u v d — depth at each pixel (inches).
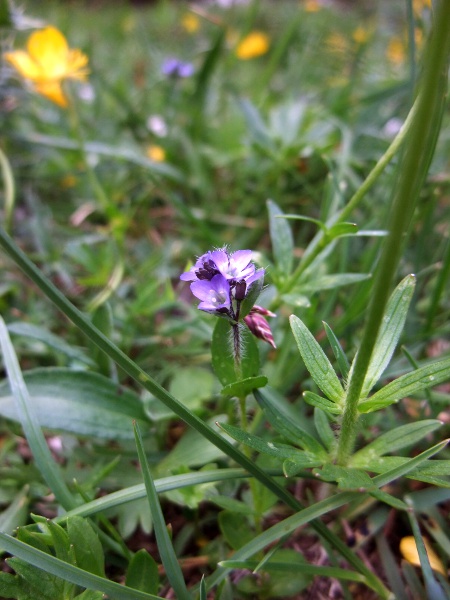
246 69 14.6
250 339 3.8
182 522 4.7
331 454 3.7
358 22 16.6
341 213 4.8
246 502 4.4
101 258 6.6
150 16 19.6
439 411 4.8
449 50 2.4
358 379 3.3
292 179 8.7
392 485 4.6
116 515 4.5
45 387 4.5
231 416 4.9
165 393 3.5
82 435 4.4
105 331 5.0
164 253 7.3
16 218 8.3
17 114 9.3
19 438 5.2
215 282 3.4
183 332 6.5
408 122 4.5
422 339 5.6
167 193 7.3
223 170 9.6
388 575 4.1
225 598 3.9
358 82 11.4
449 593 3.9
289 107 8.5
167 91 10.2
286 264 5.0
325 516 4.6
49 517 4.5
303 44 13.5
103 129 9.8
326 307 5.6
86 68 9.8
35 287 7.2
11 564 3.3
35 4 17.8
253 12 11.1
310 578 4.0
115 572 4.2
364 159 8.0
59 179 9.3
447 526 4.4
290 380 5.2
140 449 3.4
